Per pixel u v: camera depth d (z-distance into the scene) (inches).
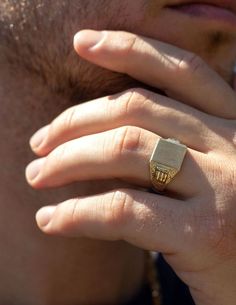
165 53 11.3
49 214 11.2
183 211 10.5
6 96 12.2
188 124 11.0
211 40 12.0
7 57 12.2
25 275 12.4
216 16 11.7
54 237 12.3
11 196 12.2
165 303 13.6
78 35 11.3
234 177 10.7
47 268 12.4
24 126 12.2
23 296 12.5
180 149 10.7
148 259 13.9
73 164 10.9
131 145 10.6
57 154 11.1
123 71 11.3
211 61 12.3
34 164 11.5
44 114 12.2
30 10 12.0
